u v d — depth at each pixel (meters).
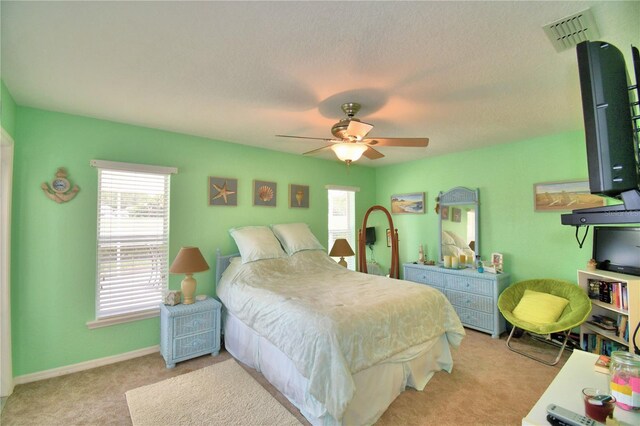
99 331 2.80
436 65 1.88
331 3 1.34
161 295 3.15
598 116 0.98
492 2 1.33
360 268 4.60
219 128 3.15
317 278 3.16
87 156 2.78
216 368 2.73
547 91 2.26
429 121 2.93
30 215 2.51
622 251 2.77
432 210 4.60
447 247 4.32
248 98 2.38
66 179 2.66
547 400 1.30
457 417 2.06
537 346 3.23
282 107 2.57
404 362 2.27
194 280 3.05
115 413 2.10
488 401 2.24
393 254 4.49
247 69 1.93
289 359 2.21
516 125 3.06
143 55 1.76
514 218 3.72
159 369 2.72
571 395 1.33
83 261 2.74
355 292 2.57
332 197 4.93
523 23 1.48
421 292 2.59
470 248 4.06
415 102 2.46
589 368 1.56
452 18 1.44
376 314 2.12
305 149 4.05
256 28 1.51
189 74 2.00
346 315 2.02
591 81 1.00
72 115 2.72
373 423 1.98
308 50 1.71
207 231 3.48
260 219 3.94
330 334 1.86
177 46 1.67
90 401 2.23
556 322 2.74
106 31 1.53
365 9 1.38
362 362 1.91
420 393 2.34
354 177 5.12
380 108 2.59
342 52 1.74
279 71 1.96
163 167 3.13
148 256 3.08
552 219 3.42
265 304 2.45
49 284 2.59
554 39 1.60
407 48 1.70
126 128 2.98
